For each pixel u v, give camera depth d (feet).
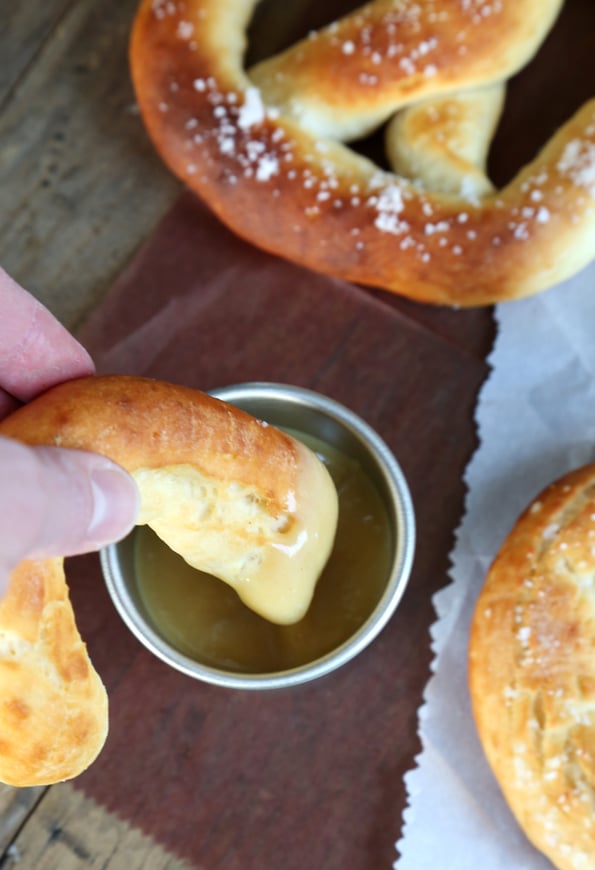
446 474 1.32
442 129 1.33
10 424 0.96
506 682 1.17
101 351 1.37
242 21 1.36
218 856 1.24
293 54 1.34
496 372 1.33
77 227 1.40
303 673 1.14
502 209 1.28
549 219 1.27
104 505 0.91
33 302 1.06
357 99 1.32
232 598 1.22
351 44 1.31
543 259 1.28
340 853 1.24
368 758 1.25
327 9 1.42
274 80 1.33
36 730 0.93
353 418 1.23
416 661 1.27
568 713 1.14
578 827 1.13
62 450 0.91
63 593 0.96
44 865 1.25
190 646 1.21
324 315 1.36
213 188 1.32
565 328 1.32
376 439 1.22
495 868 1.21
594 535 1.17
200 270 1.38
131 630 1.22
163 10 1.33
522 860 1.21
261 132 1.30
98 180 1.41
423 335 1.35
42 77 1.44
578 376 1.32
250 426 1.05
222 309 1.37
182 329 1.37
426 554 1.30
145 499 1.00
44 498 0.86
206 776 1.26
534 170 1.30
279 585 1.13
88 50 1.44
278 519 1.10
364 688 1.27
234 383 1.36
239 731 1.27
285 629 1.20
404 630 1.28
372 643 1.28
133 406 0.97
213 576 1.22
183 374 1.36
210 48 1.32
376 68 1.31
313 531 1.11
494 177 1.38
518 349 1.33
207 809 1.25
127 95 1.43
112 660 1.29
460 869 1.22
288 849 1.24
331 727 1.26
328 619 1.21
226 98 1.30
